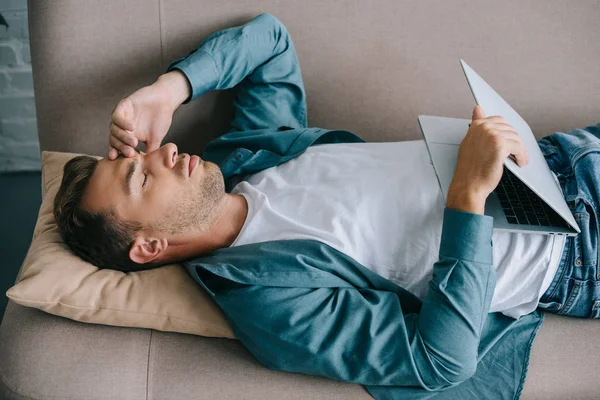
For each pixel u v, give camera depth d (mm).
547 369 1174
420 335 1075
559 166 1262
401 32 1511
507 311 1206
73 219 1140
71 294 1091
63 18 1377
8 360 1087
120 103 1143
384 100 1542
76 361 1086
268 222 1201
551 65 1553
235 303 1100
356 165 1266
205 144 1532
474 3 1517
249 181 1344
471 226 1060
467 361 1068
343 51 1508
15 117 1966
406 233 1170
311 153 1332
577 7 1538
